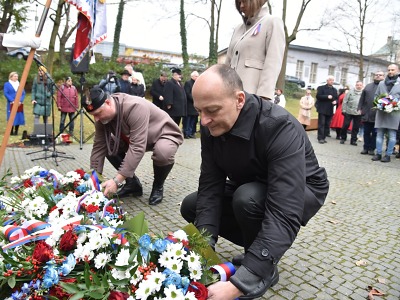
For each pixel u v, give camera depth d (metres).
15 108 2.62
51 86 6.48
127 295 1.35
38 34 2.70
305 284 2.35
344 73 38.81
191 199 2.32
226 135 1.81
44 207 2.04
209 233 1.94
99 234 1.51
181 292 1.29
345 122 10.23
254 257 1.52
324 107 10.16
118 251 1.49
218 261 1.61
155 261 1.42
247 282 1.47
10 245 1.57
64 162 6.01
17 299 1.40
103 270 1.47
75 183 2.46
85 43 3.70
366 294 2.26
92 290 1.32
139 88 9.19
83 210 2.02
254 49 2.99
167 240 1.47
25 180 2.55
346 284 2.37
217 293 1.42
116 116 3.15
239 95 1.59
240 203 1.92
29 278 1.47
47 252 1.47
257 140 1.75
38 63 6.18
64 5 16.84
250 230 1.96
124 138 3.43
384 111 7.25
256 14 3.06
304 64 37.16
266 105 1.79
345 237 3.20
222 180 2.06
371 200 4.47
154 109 3.64
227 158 1.90
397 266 2.67
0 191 2.40
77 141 8.41
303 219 1.97
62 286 1.33
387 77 7.50
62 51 19.66
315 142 10.39
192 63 25.31
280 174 1.66
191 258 1.40
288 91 27.41
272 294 2.20
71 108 9.27
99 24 3.72
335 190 4.91
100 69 18.47
